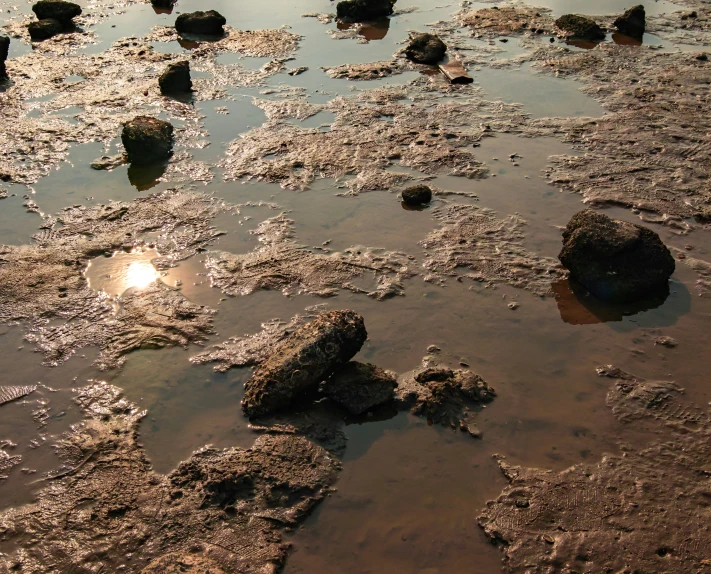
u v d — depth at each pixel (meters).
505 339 2.70
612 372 2.60
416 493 2.36
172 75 4.08
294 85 4.19
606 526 2.30
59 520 2.33
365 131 3.72
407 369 2.62
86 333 2.74
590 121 3.76
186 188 3.35
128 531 2.31
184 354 2.68
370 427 2.48
